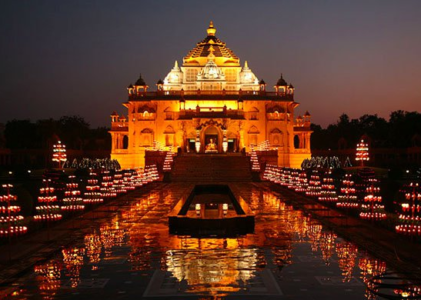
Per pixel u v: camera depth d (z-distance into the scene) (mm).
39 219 28734
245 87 103812
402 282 17984
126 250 23594
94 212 37781
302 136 104438
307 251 23203
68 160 101938
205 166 78062
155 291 17062
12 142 111438
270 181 71250
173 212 32500
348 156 103312
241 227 30000
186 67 104562
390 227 28719
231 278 18609
